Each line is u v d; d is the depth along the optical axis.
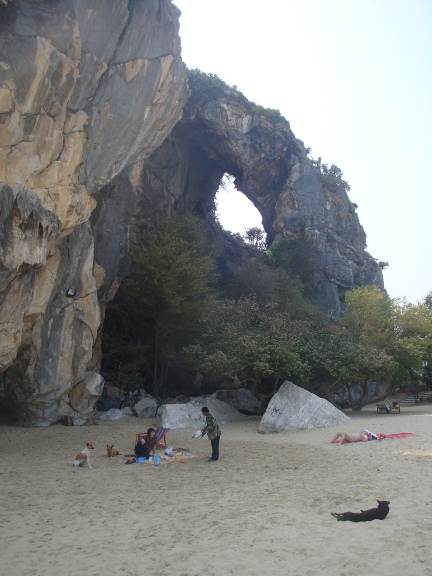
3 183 11.35
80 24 13.47
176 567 5.25
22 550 5.80
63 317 16.78
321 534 6.06
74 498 8.13
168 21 16.30
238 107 40.03
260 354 18.98
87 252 17.47
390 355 24.59
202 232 33.34
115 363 24.53
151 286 23.30
